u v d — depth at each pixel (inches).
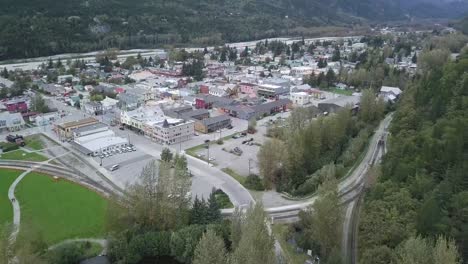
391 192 3698.3
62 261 3440.0
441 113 4854.8
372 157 5949.8
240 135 6860.2
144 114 7209.6
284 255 3619.6
